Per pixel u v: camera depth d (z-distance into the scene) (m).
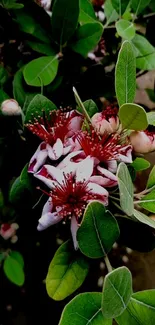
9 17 0.48
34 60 0.48
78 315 0.38
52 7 0.50
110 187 0.40
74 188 0.38
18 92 0.47
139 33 0.53
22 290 0.58
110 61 0.55
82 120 0.41
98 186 0.38
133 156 0.43
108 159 0.39
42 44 0.49
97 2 0.55
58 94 0.51
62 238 0.48
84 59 0.50
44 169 0.39
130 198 0.36
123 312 0.39
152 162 0.65
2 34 0.51
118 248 0.63
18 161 0.47
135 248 0.43
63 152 0.40
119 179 0.35
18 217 0.49
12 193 0.42
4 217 0.50
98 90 0.51
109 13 0.51
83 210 0.39
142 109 0.37
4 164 0.48
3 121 0.46
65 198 0.38
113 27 0.51
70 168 0.38
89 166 0.38
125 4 0.49
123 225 0.42
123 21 0.47
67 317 0.37
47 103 0.43
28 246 0.51
